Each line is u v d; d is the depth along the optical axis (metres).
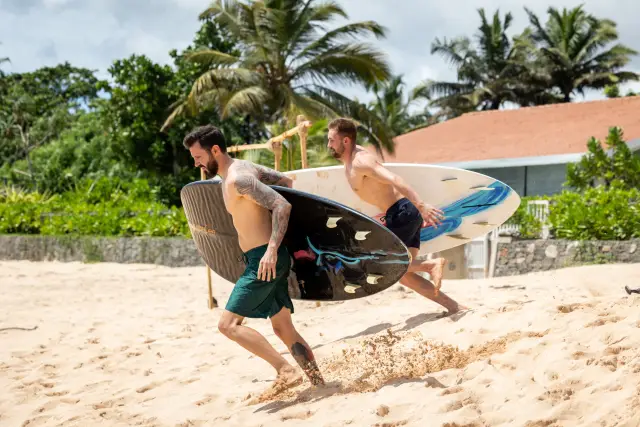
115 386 5.29
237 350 6.09
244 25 25.77
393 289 8.47
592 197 14.09
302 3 25.41
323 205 4.29
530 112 25.02
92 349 6.68
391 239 4.22
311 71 25.62
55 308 9.76
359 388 4.11
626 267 9.35
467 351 4.46
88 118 40.56
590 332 4.05
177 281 13.27
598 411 3.07
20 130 40.72
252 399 4.33
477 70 43.69
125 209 20.83
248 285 4.16
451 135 24.88
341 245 4.51
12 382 5.52
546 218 14.30
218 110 26.39
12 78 51.78
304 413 3.82
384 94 44.91
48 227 20.67
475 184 5.84
